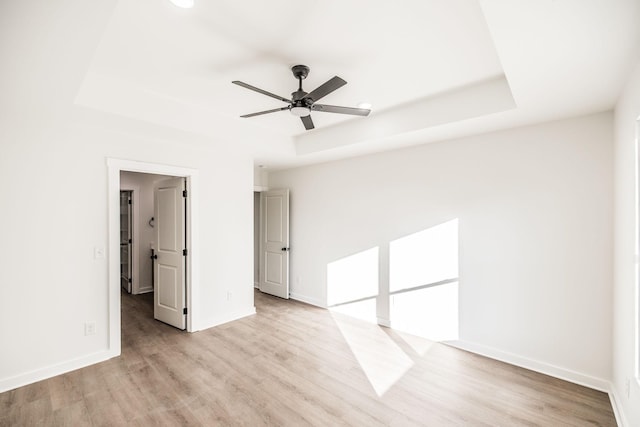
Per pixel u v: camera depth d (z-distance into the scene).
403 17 1.75
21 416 2.10
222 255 4.02
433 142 3.51
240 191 4.25
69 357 2.73
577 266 2.61
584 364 2.57
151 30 1.88
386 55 2.18
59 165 2.70
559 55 1.66
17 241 2.49
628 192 1.97
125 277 5.84
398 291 3.84
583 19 1.35
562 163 2.69
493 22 1.39
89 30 1.44
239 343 3.37
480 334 3.16
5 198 2.44
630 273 1.92
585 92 2.13
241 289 4.27
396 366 2.87
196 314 3.73
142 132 3.06
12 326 2.46
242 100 2.98
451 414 2.16
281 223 5.33
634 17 1.33
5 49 1.57
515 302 2.94
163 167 3.43
